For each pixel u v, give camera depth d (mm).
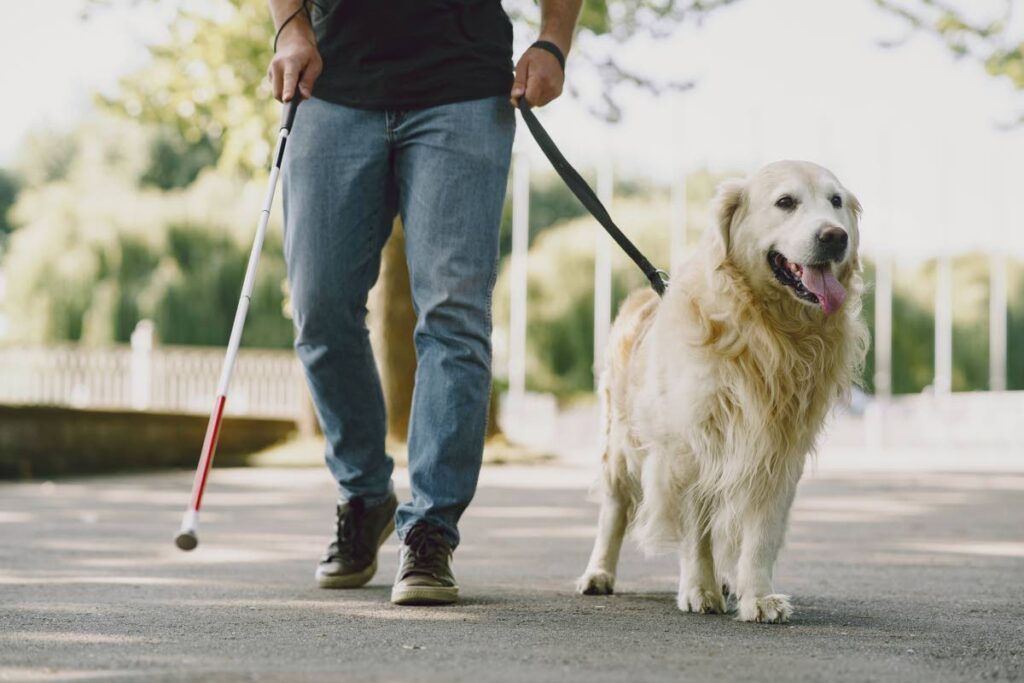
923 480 13031
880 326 32500
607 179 29969
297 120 4141
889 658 2990
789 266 3965
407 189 4082
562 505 9055
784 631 3473
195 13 15914
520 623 3498
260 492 10391
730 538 3959
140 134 40906
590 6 14094
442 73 4020
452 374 3975
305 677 2576
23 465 12852
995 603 4180
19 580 4602
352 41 4078
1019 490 11430
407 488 10383
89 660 2830
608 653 2969
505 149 4082
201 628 3352
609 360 4605
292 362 20578
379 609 3770
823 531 7352
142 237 32656
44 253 32500
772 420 3891
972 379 42156
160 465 14570
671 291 4082
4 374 17656
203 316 31969
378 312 14477
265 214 3783
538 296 36188
